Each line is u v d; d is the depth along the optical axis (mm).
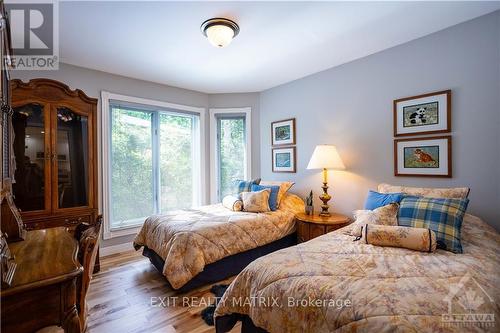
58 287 978
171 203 3836
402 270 1264
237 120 4152
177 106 3783
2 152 1236
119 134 3350
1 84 1181
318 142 3205
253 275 1435
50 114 2451
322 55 2715
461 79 2086
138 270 2699
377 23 2096
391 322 889
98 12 1890
